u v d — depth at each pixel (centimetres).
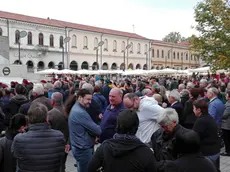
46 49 5331
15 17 5075
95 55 6269
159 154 385
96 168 298
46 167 347
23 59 5047
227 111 793
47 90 1030
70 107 573
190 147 279
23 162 346
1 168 395
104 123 521
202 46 2120
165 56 8019
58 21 6050
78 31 5909
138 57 7244
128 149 280
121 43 6838
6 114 720
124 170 279
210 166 278
